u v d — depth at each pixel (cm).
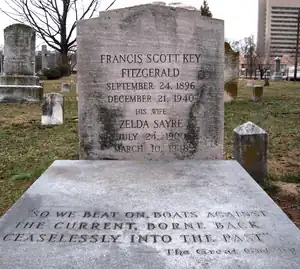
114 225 115
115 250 103
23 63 623
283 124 435
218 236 109
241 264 97
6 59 621
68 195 135
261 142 227
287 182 238
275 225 115
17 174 259
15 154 311
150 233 111
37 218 119
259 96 640
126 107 199
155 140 201
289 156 297
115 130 200
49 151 316
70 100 682
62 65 1452
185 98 200
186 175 155
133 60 197
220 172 158
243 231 112
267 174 231
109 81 198
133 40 196
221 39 200
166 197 133
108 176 154
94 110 200
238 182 147
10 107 568
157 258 100
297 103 629
